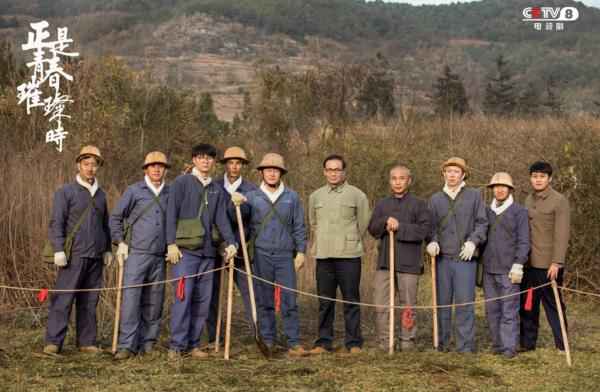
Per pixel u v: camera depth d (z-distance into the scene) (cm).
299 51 8994
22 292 927
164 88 1711
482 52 9700
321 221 754
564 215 742
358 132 1565
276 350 749
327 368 674
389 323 751
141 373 649
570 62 7981
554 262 741
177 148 1689
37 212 972
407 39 9644
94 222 720
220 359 705
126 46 5931
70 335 796
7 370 652
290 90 1750
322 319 757
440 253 746
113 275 898
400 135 1574
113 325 835
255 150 1669
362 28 10138
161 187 725
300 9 10862
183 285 701
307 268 1048
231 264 719
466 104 3206
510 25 11294
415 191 1406
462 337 739
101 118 1414
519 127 1533
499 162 1369
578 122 1316
